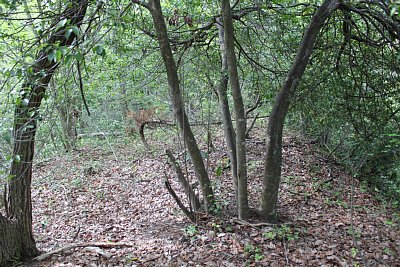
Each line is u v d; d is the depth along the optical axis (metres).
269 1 6.75
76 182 10.47
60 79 5.14
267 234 5.69
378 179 9.00
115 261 5.36
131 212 8.11
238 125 5.90
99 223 7.60
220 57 7.70
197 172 6.50
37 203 9.24
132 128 15.66
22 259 5.34
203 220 6.54
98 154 13.37
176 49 7.53
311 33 5.40
